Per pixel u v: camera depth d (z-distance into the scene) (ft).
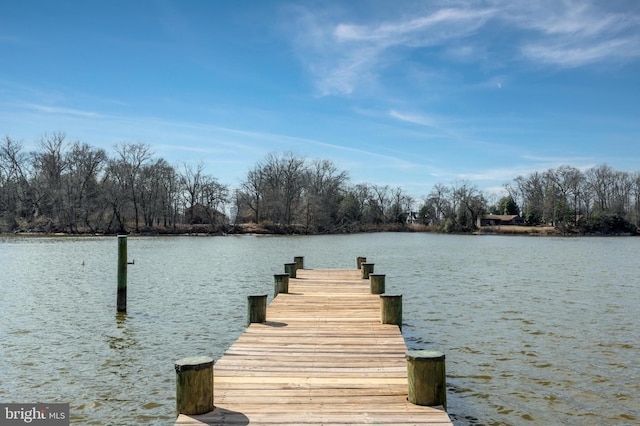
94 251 143.84
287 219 306.35
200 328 46.78
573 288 74.28
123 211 272.92
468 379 32.53
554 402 28.73
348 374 25.45
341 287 56.85
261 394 22.56
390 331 34.83
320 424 19.34
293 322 37.83
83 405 28.02
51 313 53.52
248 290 71.36
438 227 346.54
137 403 28.30
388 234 322.96
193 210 302.45
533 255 146.92
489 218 389.19
